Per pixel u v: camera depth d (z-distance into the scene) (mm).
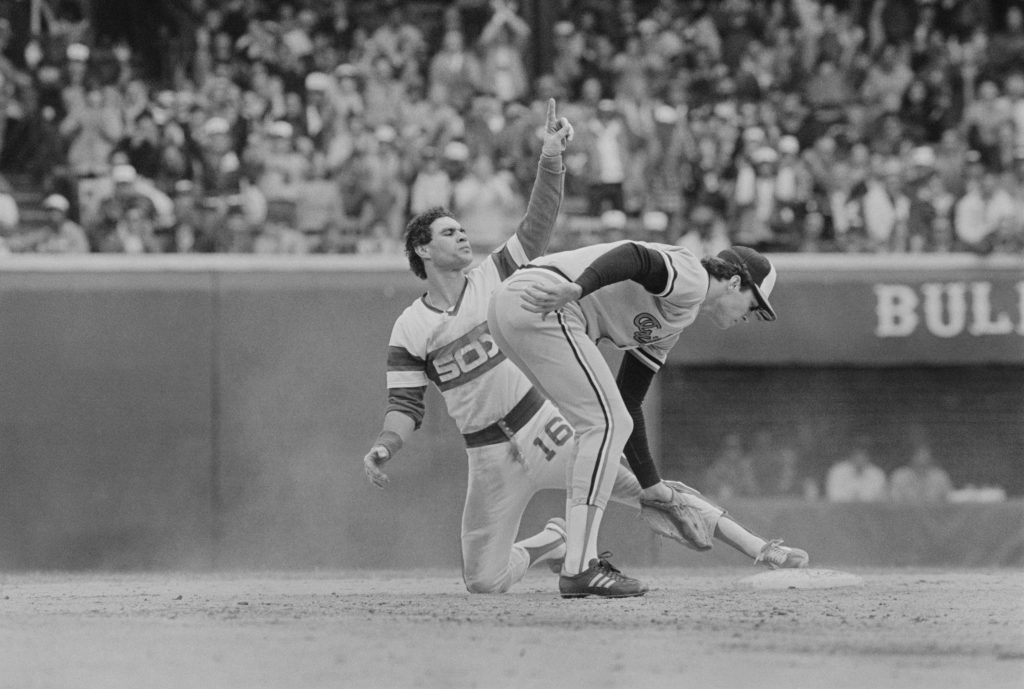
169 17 60281
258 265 49625
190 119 55094
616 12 62938
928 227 54562
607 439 20312
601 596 20609
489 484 23031
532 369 20500
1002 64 62406
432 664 13727
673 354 51281
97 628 16766
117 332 49156
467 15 62438
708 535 23594
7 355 48781
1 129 54781
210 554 48906
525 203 54094
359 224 52500
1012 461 52688
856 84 61500
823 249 53656
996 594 21797
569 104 57969
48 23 58844
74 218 52844
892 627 16766
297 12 61688
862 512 50906
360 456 49344
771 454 52031
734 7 63031
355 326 49688
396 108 57000
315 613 18703
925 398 52625
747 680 12844
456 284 22703
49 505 48656
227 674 13148
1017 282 51781
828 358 51656
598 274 19375
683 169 56312
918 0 63625
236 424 49281
